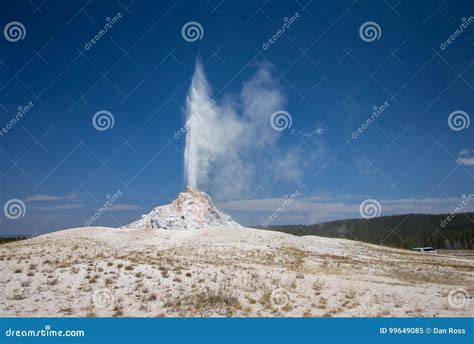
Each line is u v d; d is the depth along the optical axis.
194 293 17.19
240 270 23.67
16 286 17.05
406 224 103.56
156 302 15.84
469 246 97.12
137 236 50.94
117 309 14.88
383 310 16.03
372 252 51.38
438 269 35.31
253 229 56.94
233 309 15.30
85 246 36.88
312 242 53.94
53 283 17.61
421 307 16.78
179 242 47.53
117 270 20.44
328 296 18.16
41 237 48.75
